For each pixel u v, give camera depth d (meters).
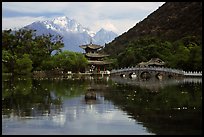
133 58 198.75
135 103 56.59
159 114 45.41
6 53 138.88
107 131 36.72
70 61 163.12
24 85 94.88
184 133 35.03
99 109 50.56
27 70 138.62
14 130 37.03
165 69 149.00
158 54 192.12
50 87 89.31
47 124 39.97
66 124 40.06
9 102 58.06
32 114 46.22
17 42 158.50
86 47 195.50
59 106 53.66
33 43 160.62
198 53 147.75
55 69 161.88
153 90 79.56
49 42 170.62
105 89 84.19
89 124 40.03
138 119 42.38
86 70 182.38
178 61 153.62
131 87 90.06
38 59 159.00
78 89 84.25
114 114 46.25
